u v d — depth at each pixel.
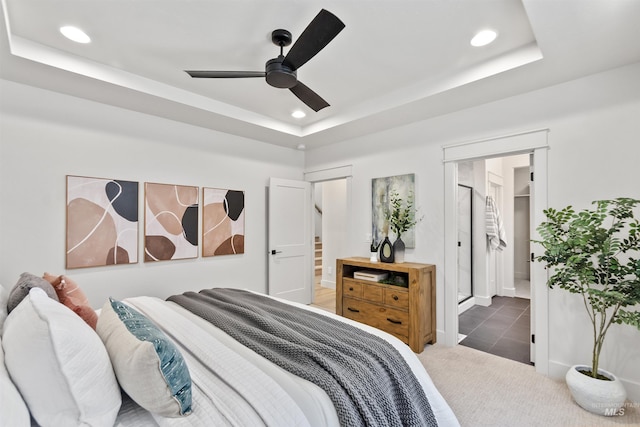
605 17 1.71
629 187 2.23
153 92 2.83
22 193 2.60
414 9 1.89
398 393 1.36
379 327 3.33
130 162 3.18
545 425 1.91
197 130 3.70
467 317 4.08
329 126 3.73
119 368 1.04
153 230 3.32
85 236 2.88
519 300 4.92
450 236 3.21
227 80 2.85
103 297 3.00
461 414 2.01
